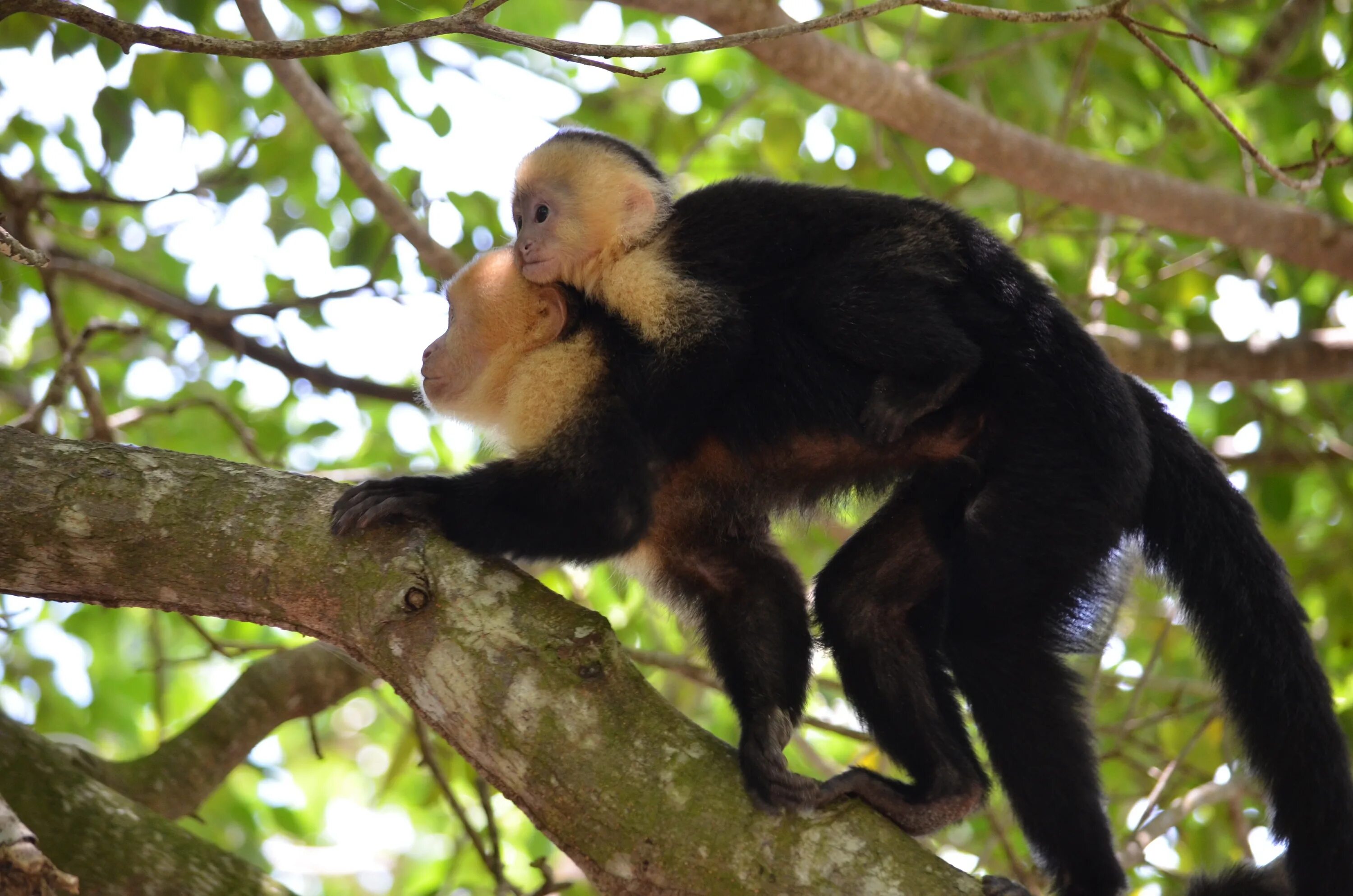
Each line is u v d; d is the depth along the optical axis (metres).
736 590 9.82
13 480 7.67
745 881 6.64
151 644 16.98
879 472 9.50
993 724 8.14
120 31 6.98
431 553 7.65
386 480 7.88
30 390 17.77
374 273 14.48
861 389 9.05
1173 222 14.51
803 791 6.95
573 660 7.12
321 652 12.47
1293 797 8.53
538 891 9.42
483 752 7.07
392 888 21.22
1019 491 8.52
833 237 9.43
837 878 6.63
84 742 13.34
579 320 9.66
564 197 9.98
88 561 7.61
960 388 9.00
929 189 16.00
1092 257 17.50
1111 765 15.91
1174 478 9.42
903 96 13.18
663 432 9.05
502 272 10.06
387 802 21.55
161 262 17.75
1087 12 8.00
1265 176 17.12
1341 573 16.27
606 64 6.86
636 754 6.91
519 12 17.84
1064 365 8.84
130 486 7.70
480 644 7.20
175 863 9.23
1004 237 16.36
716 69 18.89
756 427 9.23
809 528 11.64
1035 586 8.33
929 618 9.37
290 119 16.16
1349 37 15.37
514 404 9.18
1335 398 18.61
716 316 9.17
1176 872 12.11
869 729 9.18
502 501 8.15
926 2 7.35
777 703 9.39
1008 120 17.12
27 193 13.30
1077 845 7.88
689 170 18.83
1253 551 9.26
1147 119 15.87
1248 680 8.91
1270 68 15.11
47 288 13.48
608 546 8.55
